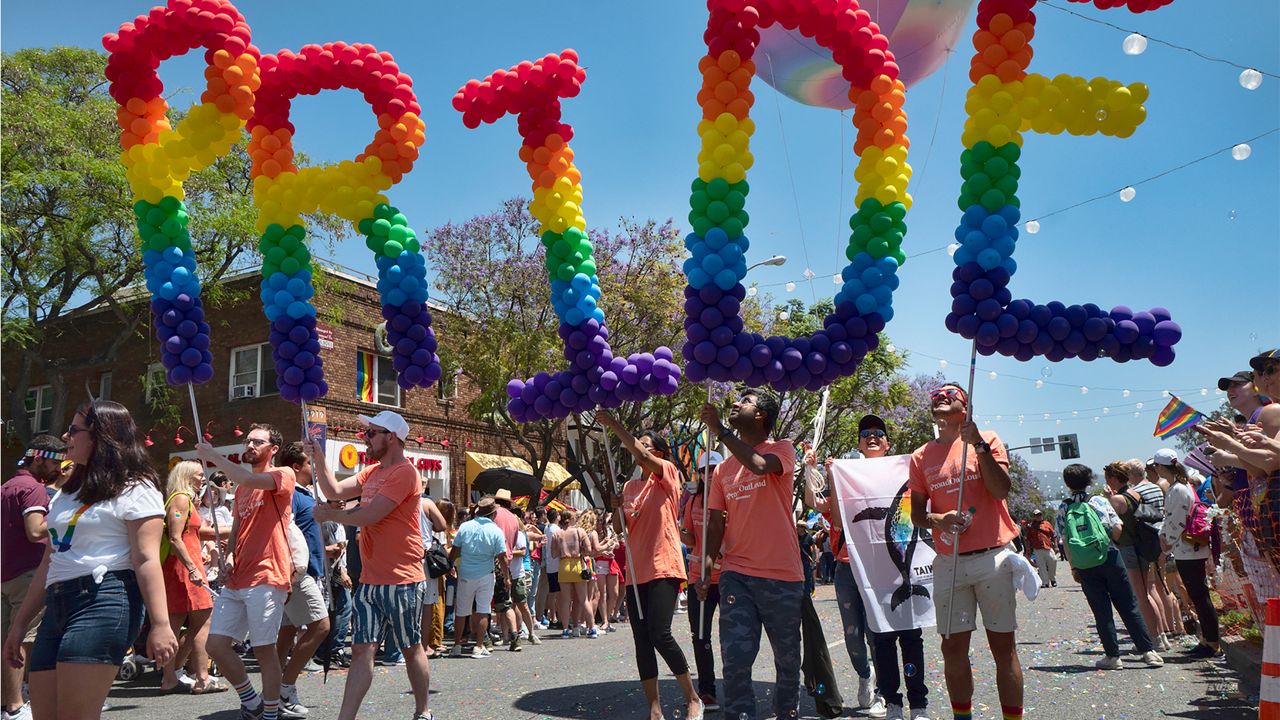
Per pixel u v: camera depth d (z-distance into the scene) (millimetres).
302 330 5004
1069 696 5812
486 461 24500
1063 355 4254
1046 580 19547
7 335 17047
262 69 4938
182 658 7320
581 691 6832
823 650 5480
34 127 15969
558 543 12109
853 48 4484
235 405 20469
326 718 5980
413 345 5039
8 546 5391
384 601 4840
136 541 3480
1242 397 5504
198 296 5012
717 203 4395
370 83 5004
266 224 5086
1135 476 8594
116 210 16562
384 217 5062
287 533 5430
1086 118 4316
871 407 25422
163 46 4727
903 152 4555
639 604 5203
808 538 15805
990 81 4273
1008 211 4227
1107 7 4355
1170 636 8898
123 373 22094
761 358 4320
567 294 4758
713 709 5852
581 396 4773
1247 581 5707
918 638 5156
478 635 9797
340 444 20156
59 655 3357
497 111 4934
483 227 20109
